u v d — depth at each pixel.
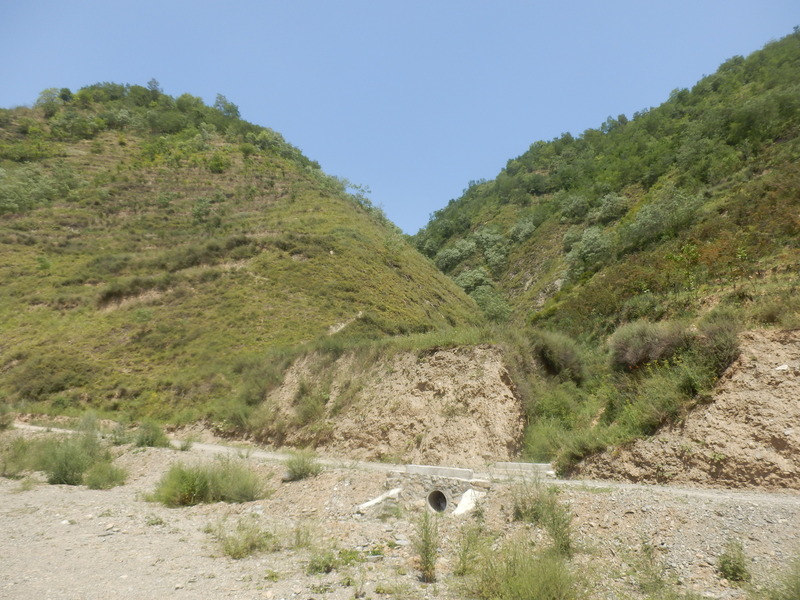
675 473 8.47
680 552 5.54
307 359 21.59
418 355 16.83
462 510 8.05
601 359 16.89
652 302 18.48
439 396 14.79
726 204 25.62
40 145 82.25
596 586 5.14
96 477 14.04
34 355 32.84
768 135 38.84
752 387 8.74
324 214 63.47
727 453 8.04
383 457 14.33
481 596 5.20
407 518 8.45
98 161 81.50
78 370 30.73
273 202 70.00
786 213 17.83
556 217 72.12
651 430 9.66
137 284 41.25
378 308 40.12
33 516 9.70
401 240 62.31
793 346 8.95
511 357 15.11
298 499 10.47
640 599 4.80
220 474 12.09
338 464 13.50
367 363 18.52
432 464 12.93
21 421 25.64
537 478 8.34
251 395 22.16
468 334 16.75
